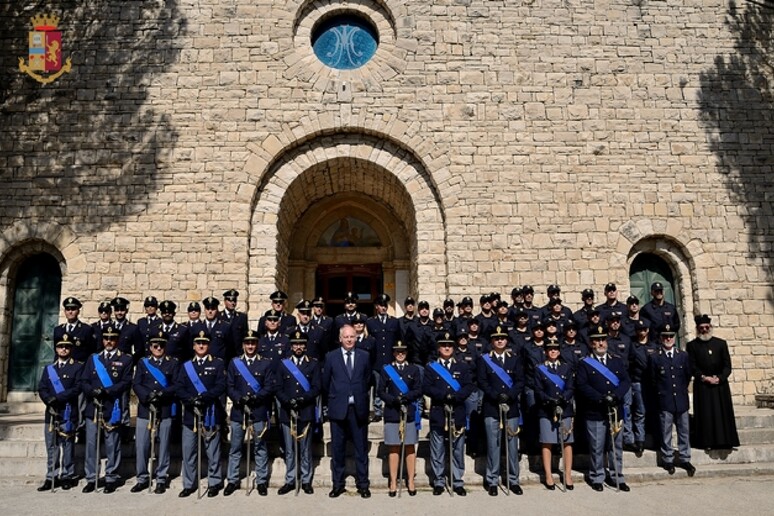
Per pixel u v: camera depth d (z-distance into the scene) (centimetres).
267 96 1220
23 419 1036
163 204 1180
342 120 1219
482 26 1266
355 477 777
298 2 1254
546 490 777
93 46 1231
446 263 1195
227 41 1238
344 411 760
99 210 1177
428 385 789
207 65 1227
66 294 1151
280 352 860
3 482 797
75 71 1223
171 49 1231
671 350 861
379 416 981
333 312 1511
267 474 775
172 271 1159
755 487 783
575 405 848
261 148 1203
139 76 1222
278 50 1237
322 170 1286
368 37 1287
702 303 1190
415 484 795
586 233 1202
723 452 876
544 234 1198
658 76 1269
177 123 1207
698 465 862
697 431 878
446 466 821
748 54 1292
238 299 1149
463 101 1235
